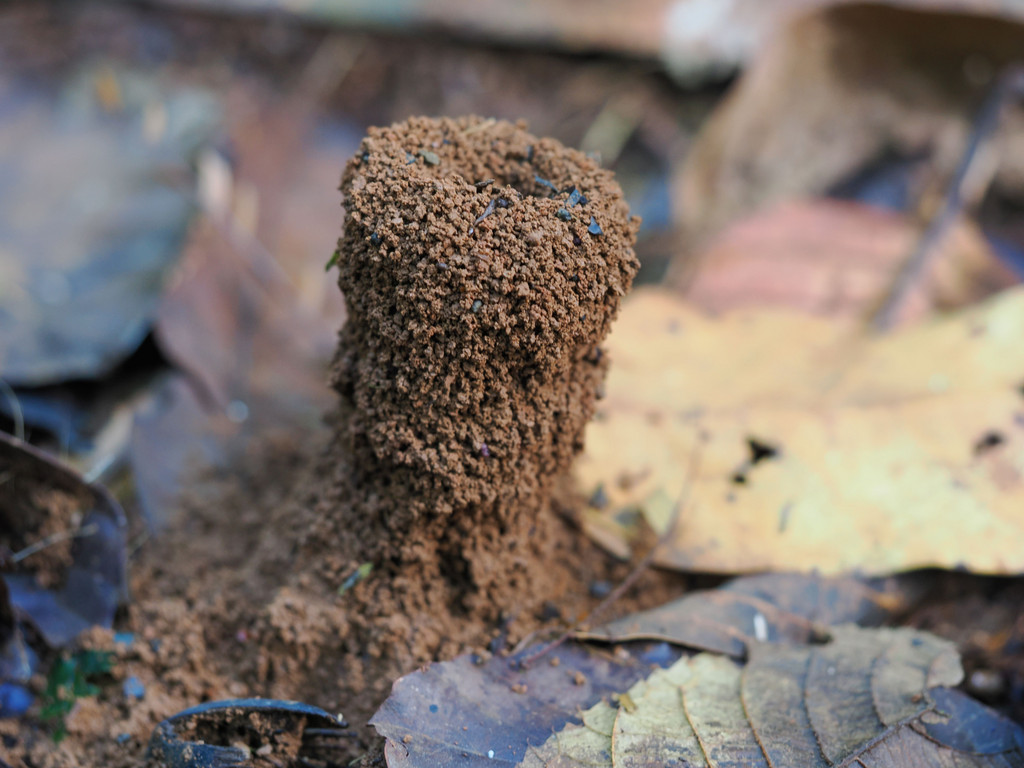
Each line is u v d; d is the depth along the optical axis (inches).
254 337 8.5
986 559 7.1
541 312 6.1
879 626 7.1
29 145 10.2
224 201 9.2
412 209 6.1
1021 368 7.9
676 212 10.0
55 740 6.7
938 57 10.3
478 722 6.3
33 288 8.6
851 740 6.2
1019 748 6.3
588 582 7.1
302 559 6.9
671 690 6.5
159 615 7.0
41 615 7.0
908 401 7.7
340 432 6.9
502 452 6.4
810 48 10.3
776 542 7.2
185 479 7.7
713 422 7.7
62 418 8.1
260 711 6.4
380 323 6.3
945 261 9.1
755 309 8.6
